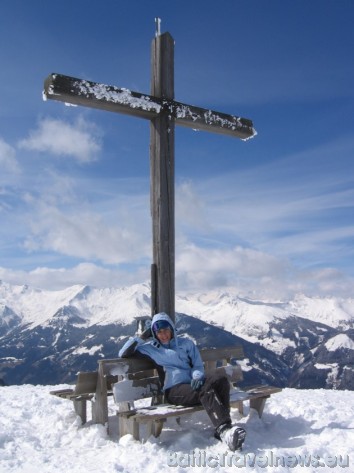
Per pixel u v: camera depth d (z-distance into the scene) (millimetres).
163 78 4965
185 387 4094
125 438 3943
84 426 4406
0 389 7461
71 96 4340
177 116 4934
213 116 5168
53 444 4074
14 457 3688
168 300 4715
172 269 4762
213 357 4957
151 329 4480
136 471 3311
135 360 4379
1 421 4844
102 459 3643
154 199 4859
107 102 4520
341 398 6750
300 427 4379
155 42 5051
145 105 4711
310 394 7148
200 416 4547
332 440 3908
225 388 3869
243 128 5371
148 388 4336
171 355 4293
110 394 4527
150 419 3734
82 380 4223
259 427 4359
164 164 4836
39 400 6000
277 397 6367
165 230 4777
